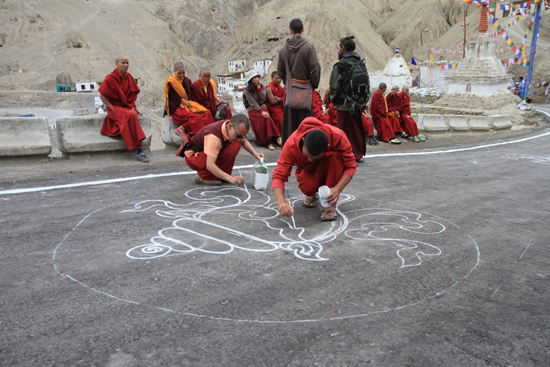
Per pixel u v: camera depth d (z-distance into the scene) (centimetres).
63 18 10894
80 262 266
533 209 441
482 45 2073
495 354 187
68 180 488
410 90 2812
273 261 279
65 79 8681
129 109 632
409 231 352
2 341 183
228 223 355
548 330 208
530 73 2478
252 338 192
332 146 354
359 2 9956
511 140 1258
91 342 185
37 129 600
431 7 8556
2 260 266
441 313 221
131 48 10738
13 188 443
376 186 523
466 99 2109
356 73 631
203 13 14562
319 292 238
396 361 180
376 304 227
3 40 9988
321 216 373
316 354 182
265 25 11900
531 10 2952
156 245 300
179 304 219
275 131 801
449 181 579
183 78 705
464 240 335
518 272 277
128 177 514
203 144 466
